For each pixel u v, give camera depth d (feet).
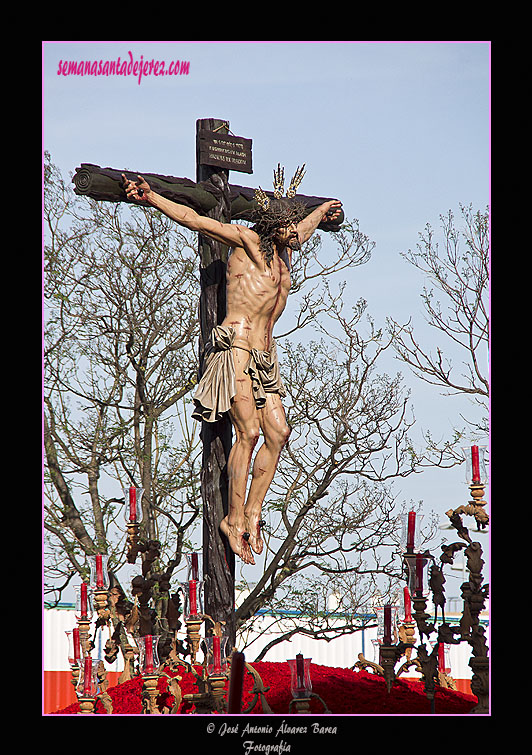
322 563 79.36
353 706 47.65
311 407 79.87
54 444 80.43
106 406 80.84
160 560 73.97
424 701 49.16
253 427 54.70
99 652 66.44
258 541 55.57
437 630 46.70
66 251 80.79
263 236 54.60
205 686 46.47
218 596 55.77
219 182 57.67
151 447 79.87
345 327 81.82
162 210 52.95
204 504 56.75
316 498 78.48
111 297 81.05
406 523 47.98
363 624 79.61
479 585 45.65
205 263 58.18
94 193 51.96
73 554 77.10
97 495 79.97
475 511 46.01
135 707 49.42
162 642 49.52
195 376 81.61
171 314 81.76
